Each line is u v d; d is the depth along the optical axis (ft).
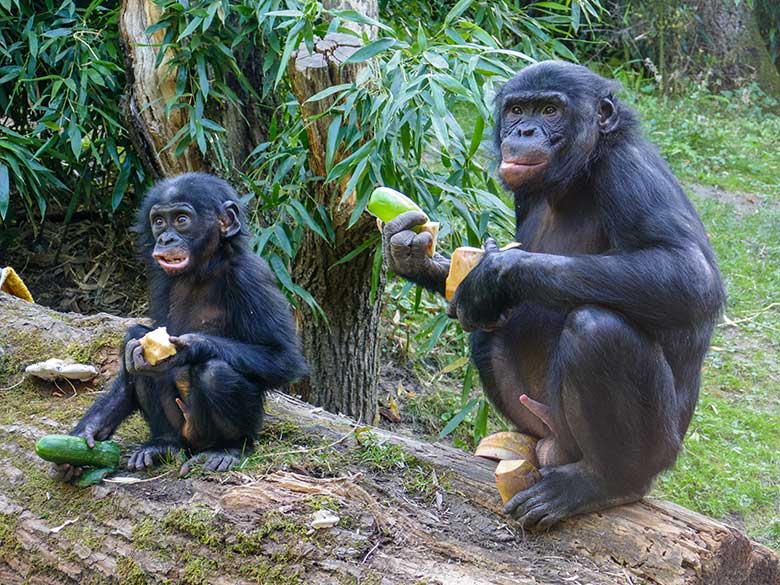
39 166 32.63
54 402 22.34
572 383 16.66
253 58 31.91
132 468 18.98
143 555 16.92
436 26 33.42
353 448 19.65
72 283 38.32
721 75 66.90
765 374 38.29
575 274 16.70
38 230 39.50
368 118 24.38
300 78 25.30
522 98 18.39
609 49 67.92
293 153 27.76
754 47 67.87
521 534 17.20
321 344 30.94
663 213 17.19
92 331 25.08
